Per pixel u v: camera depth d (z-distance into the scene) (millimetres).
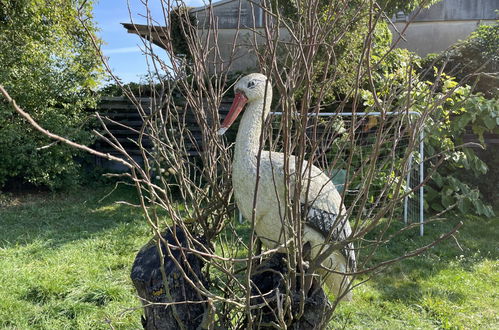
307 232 1979
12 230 5656
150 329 1942
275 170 1866
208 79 2145
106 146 8875
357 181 4629
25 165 7344
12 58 7207
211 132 2170
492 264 4859
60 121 7391
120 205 7047
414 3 6523
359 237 1618
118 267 4535
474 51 7262
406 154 1578
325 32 1545
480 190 7234
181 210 5543
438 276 4500
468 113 6133
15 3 7293
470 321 3627
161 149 2070
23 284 3949
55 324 3404
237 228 5398
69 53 7641
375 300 3951
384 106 1621
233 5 8914
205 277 2189
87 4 7449
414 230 5801
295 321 1882
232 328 2049
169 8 2051
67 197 7629
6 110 6953
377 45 5648
